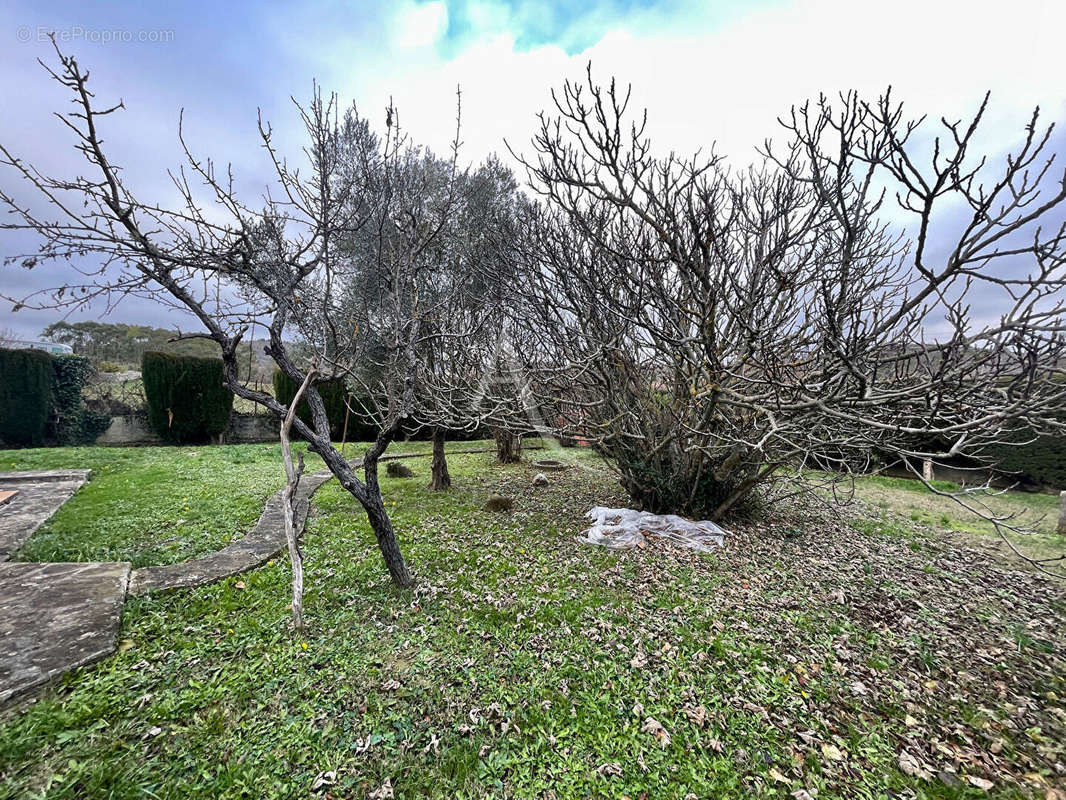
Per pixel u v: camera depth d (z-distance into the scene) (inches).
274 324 129.1
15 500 227.3
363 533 189.6
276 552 167.0
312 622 119.3
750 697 96.5
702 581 151.9
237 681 95.7
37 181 91.2
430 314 183.0
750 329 132.6
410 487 291.6
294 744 80.7
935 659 113.6
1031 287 81.3
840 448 187.3
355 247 239.1
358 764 77.7
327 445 132.3
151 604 125.3
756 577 157.4
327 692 93.8
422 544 179.8
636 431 207.5
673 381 204.1
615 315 179.9
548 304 195.3
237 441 507.5
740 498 213.3
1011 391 102.2
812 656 112.3
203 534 183.3
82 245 97.9
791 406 128.2
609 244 188.9
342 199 143.6
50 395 445.7
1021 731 90.9
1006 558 191.2
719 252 148.3
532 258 194.2
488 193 277.3
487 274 207.5
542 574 153.9
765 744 84.6
